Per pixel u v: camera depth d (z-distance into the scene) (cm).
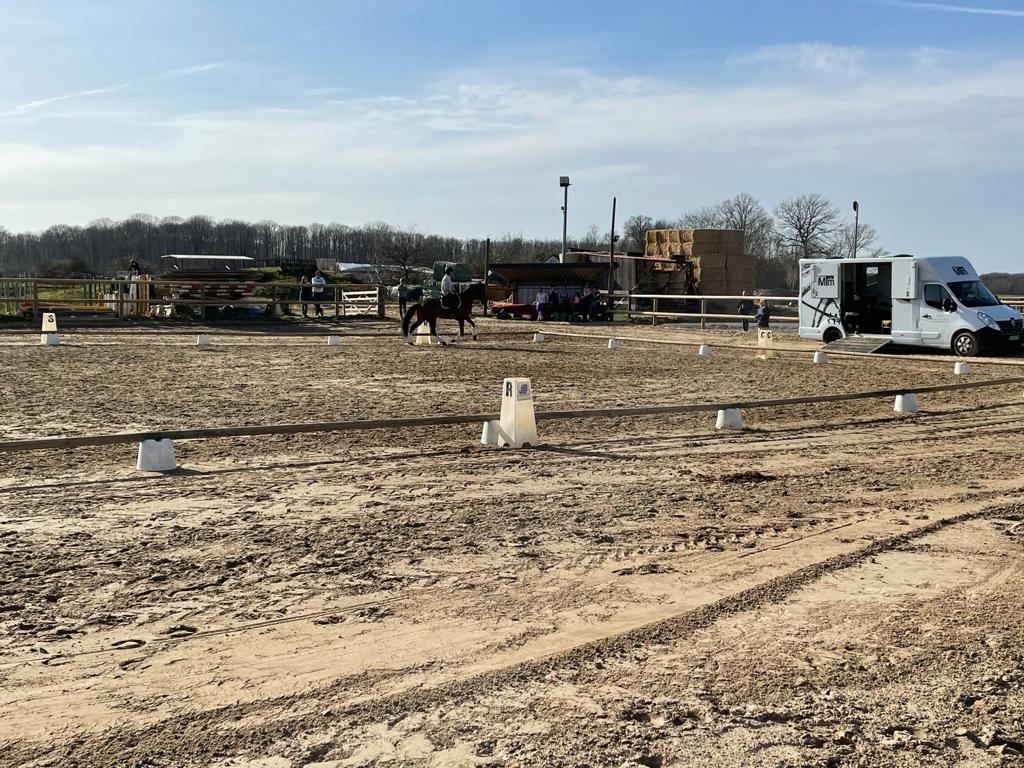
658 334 3550
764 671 499
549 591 628
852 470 1061
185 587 630
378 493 916
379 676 489
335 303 4141
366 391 1702
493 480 985
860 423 1435
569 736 426
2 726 432
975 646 535
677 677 491
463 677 488
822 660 514
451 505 870
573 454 1144
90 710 449
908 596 623
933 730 436
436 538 756
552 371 2122
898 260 2762
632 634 549
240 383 1791
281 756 406
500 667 501
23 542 732
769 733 431
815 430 1362
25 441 963
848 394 1482
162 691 470
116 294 3884
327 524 796
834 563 693
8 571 659
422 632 552
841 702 464
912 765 405
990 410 1588
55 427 1250
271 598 610
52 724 435
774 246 8538
